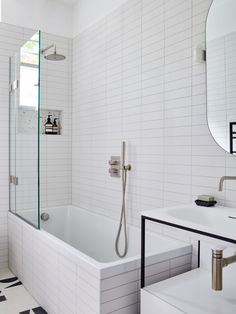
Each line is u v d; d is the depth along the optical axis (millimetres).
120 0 2721
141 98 2484
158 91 2316
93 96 3141
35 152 2520
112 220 2793
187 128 2078
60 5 3479
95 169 3113
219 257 1368
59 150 3492
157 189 2330
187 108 2078
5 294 2543
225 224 1638
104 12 2951
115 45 2795
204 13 1960
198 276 1813
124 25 2676
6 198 3203
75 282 1824
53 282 2117
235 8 1739
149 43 2396
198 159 2004
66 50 3518
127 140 2645
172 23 2189
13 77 3047
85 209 3283
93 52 3133
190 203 2059
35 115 2500
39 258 2361
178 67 2146
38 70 2402
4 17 3135
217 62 1844
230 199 1802
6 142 3195
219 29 1828
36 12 3318
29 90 2619
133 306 1714
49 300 2184
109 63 2881
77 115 3457
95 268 1621
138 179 2523
